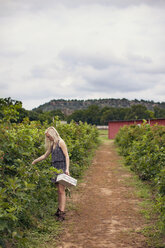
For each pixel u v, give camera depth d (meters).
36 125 7.27
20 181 3.78
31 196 4.00
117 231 4.06
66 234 3.96
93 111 145.25
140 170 7.40
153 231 4.00
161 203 4.10
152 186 6.66
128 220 4.52
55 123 7.84
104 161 11.82
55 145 4.66
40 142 5.65
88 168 9.80
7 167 3.93
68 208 5.14
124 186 7.00
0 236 3.26
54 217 4.57
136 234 3.93
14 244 3.45
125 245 3.58
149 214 4.75
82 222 4.45
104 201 5.66
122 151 13.62
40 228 4.01
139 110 107.88
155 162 6.47
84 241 3.71
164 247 3.48
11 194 3.48
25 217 4.00
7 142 4.15
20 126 5.71
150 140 7.81
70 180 4.36
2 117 4.50
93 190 6.63
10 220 3.27
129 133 12.41
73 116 146.12
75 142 8.50
